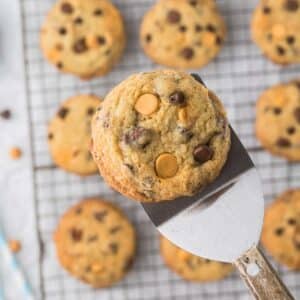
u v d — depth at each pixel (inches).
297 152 27.0
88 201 27.4
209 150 15.1
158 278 28.0
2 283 28.0
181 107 15.0
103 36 26.9
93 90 28.0
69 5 27.0
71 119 27.1
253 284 15.7
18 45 28.0
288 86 27.0
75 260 26.9
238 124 27.9
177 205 16.1
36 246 28.1
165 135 15.0
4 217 28.1
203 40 26.8
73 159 27.0
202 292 28.0
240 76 27.8
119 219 27.2
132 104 15.1
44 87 27.9
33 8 27.7
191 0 27.0
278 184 27.8
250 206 16.0
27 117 28.0
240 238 16.0
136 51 28.0
